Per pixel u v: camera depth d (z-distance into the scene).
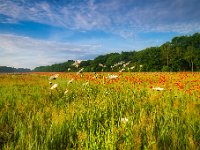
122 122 3.97
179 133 4.66
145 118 5.20
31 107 7.23
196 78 18.64
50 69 143.00
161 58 70.69
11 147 4.07
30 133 4.51
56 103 7.60
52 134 4.56
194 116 5.92
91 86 8.32
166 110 6.00
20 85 15.28
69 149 4.07
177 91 10.18
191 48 77.12
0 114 6.22
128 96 7.29
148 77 16.70
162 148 4.03
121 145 3.62
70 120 5.33
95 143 3.65
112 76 5.02
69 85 11.62
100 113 5.33
